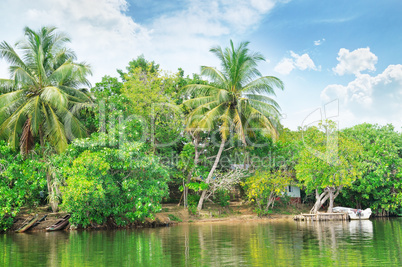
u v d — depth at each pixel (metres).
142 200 22.64
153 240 16.67
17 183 21.39
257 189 31.48
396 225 24.02
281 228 22.33
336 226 23.67
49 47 26.55
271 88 29.42
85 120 28.55
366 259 10.96
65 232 21.48
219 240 16.31
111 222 24.16
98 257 12.15
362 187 32.97
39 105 24.22
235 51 30.14
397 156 33.38
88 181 20.56
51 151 25.38
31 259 11.95
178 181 32.84
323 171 30.16
